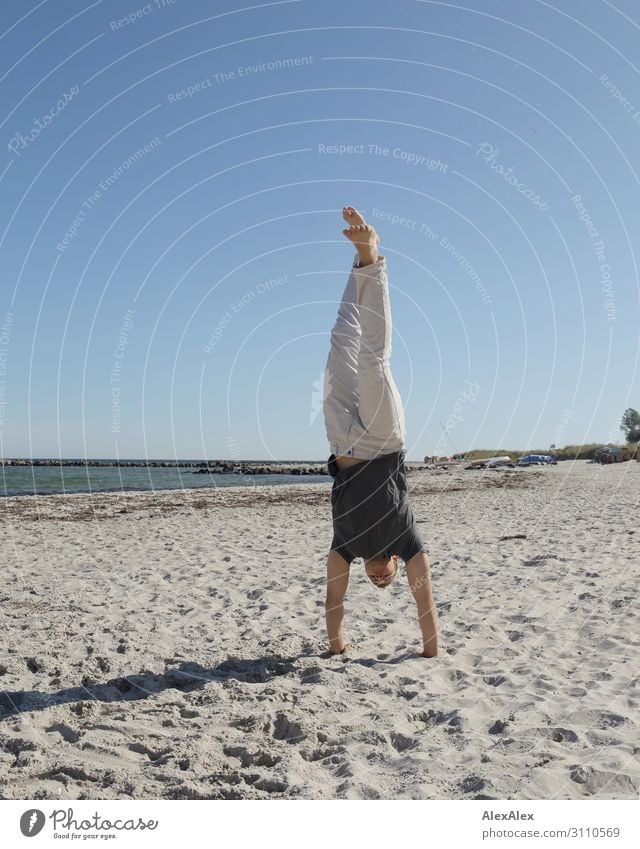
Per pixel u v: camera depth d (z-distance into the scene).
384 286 3.87
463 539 9.44
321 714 3.40
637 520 10.72
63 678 4.01
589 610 5.34
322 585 6.69
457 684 3.86
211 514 14.06
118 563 8.16
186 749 3.01
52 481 32.03
